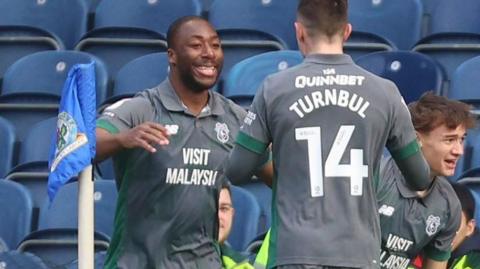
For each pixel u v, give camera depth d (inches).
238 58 1368.1
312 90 707.4
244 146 716.0
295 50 1380.4
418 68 1262.3
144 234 822.5
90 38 1402.6
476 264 924.0
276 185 712.4
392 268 833.5
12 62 1422.2
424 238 829.2
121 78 1326.3
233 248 1097.4
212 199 828.6
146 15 1428.4
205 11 1467.8
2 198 1182.9
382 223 822.5
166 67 1326.3
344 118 703.7
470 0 1385.3
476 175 1167.6
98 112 1282.0
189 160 821.9
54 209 1164.5
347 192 697.6
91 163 805.2
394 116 711.7
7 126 1278.3
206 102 837.2
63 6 1449.3
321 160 700.0
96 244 1111.0
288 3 1409.9
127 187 824.9
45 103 1344.7
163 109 826.8
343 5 717.3
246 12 1409.9
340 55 716.7
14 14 1448.1
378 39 1363.2
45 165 1250.0
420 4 1384.1
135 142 786.8
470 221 912.3
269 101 710.5
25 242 1141.1
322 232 692.1
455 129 808.9
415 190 755.4
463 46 1343.5
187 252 826.8
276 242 701.3
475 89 1262.3
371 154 705.0
